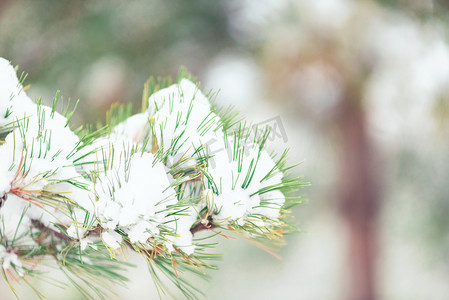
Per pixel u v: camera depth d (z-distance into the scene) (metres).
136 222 0.88
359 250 5.08
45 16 3.06
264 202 0.92
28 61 3.03
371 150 4.56
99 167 0.91
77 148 0.90
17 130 0.89
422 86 3.10
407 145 3.78
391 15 3.03
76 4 3.10
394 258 5.17
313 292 6.06
